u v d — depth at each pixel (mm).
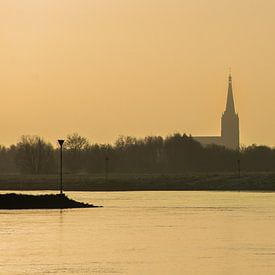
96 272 123875
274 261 134625
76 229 188625
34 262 133250
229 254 143250
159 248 151750
